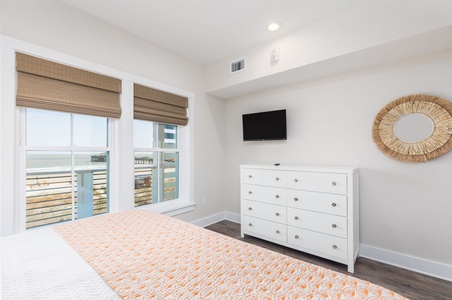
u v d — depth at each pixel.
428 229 2.08
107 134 2.39
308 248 2.34
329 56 2.17
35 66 1.83
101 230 1.42
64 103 1.98
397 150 2.19
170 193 3.08
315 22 2.26
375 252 2.34
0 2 1.67
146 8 2.07
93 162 2.29
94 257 1.06
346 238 2.11
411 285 1.90
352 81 2.49
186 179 3.18
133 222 1.58
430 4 1.69
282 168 2.52
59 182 2.07
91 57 2.15
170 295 0.78
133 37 2.51
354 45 2.02
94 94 2.20
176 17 2.20
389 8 1.86
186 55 3.01
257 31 2.44
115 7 2.05
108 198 2.39
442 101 1.98
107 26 2.28
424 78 2.09
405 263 2.17
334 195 2.16
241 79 2.91
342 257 2.13
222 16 2.18
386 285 1.90
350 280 0.85
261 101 3.29
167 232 1.39
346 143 2.54
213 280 0.87
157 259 1.04
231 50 2.88
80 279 0.88
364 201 2.42
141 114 2.58
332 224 2.18
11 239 1.28
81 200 2.21
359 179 2.44
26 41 1.78
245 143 3.49
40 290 0.80
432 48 1.97
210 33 2.48
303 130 2.87
